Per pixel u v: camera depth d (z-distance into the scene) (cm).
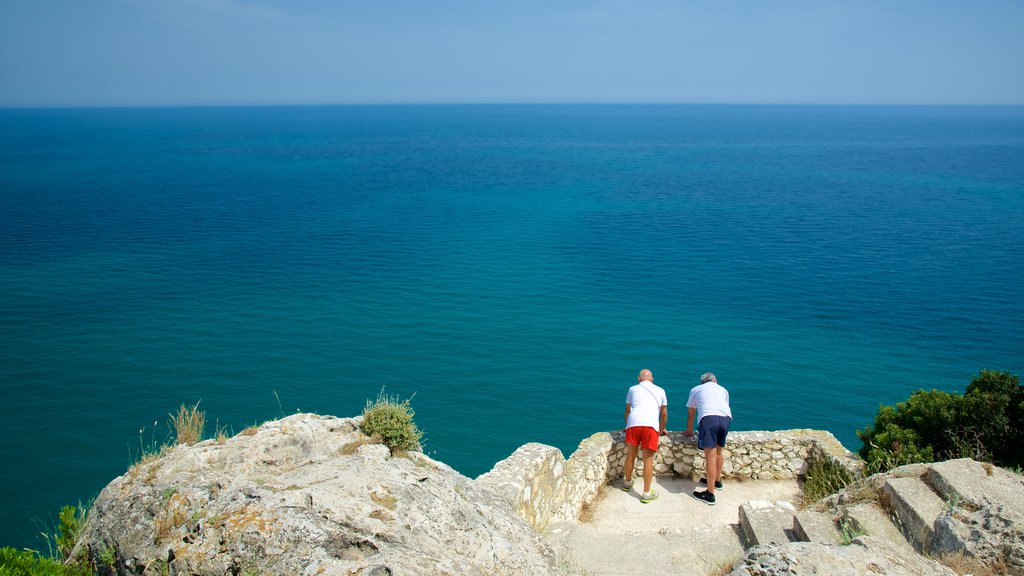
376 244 6231
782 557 624
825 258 5772
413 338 3788
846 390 3138
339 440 789
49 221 7188
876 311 4312
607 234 6775
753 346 3678
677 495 1202
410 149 19100
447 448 2619
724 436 1170
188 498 606
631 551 927
